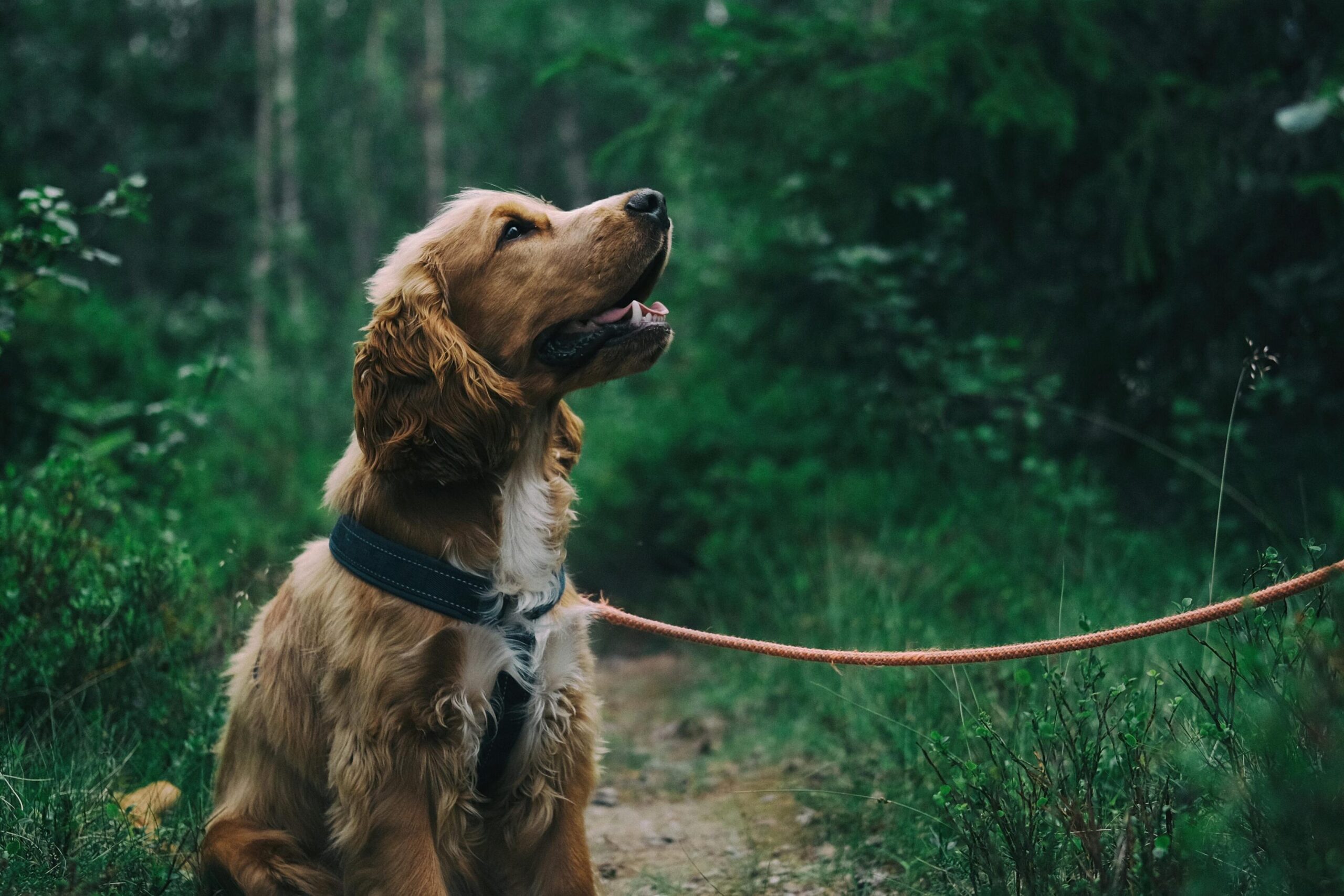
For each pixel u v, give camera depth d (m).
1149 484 6.90
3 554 4.08
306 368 14.79
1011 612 4.94
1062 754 2.74
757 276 8.29
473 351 2.79
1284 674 2.41
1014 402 7.46
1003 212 7.44
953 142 7.33
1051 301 7.41
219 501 7.64
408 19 32.31
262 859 2.72
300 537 7.72
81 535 4.34
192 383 9.24
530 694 2.74
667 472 8.13
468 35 33.06
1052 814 2.60
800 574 6.17
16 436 6.59
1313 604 2.52
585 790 2.86
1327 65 6.18
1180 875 2.21
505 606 2.73
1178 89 6.56
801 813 3.98
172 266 20.75
